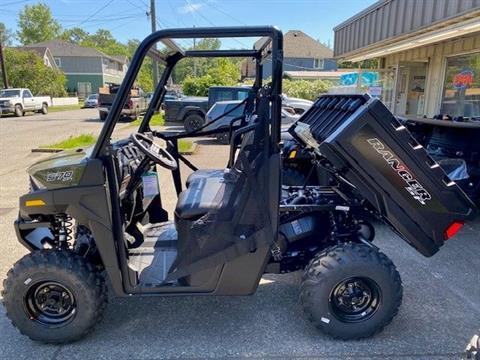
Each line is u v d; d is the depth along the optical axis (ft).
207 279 8.52
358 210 9.46
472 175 14.47
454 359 8.09
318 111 11.51
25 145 37.04
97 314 8.49
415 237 8.64
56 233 8.96
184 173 21.40
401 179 8.26
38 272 8.13
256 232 8.25
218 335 8.87
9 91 80.53
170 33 7.55
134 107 31.27
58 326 8.39
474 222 15.88
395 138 8.01
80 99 176.86
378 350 8.36
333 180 10.91
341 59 38.45
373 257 8.38
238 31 7.50
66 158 8.70
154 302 10.20
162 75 10.84
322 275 8.31
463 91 25.99
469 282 11.24
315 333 8.94
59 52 179.42
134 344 8.56
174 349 8.41
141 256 9.62
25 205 8.06
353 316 8.61
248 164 8.08
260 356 8.18
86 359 8.11
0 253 13.00
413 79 32.09
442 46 27.86
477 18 18.88
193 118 43.04
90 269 8.36
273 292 10.69
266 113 7.85
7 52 123.85
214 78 77.30
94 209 7.98
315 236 9.86
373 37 29.32
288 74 116.98
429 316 9.57
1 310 9.80
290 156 13.60
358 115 7.90
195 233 8.41
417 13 22.86
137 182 9.57
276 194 8.10
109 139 7.90
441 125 14.93
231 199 8.30
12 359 8.11
